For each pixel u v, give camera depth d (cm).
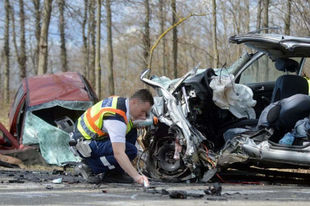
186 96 683
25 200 432
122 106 512
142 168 705
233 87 689
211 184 640
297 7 1489
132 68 3400
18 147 1017
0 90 3684
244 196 484
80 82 1125
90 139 540
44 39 1795
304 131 623
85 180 618
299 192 541
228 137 695
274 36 650
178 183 657
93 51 2558
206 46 2897
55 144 979
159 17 2016
